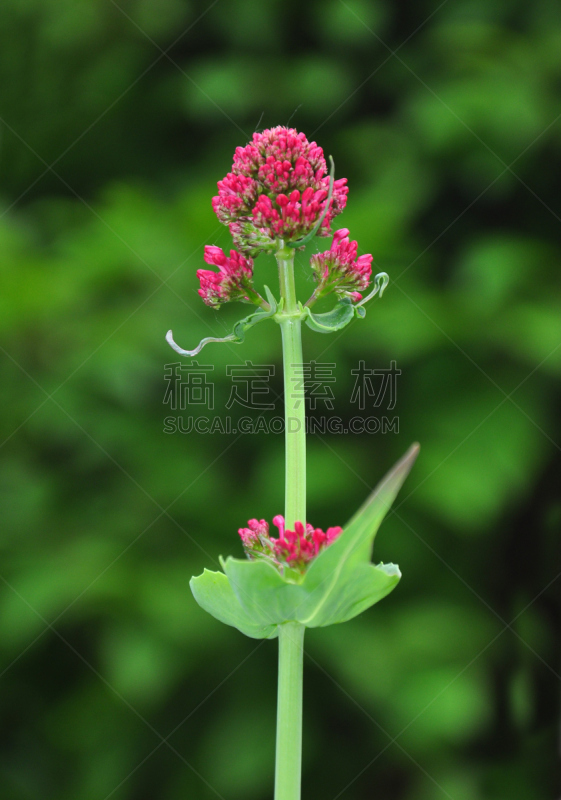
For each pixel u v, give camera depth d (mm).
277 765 791
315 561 779
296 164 801
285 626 791
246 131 1133
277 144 798
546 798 1090
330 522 1043
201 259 1004
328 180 803
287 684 790
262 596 783
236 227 801
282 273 797
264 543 805
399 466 772
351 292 806
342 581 781
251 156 800
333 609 786
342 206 806
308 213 792
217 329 996
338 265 802
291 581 784
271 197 799
